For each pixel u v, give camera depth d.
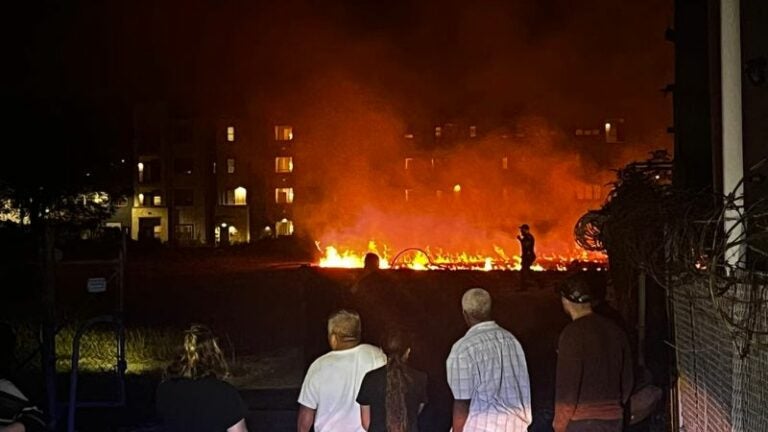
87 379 13.02
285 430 9.97
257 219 78.50
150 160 79.31
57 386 12.35
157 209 78.69
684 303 6.83
